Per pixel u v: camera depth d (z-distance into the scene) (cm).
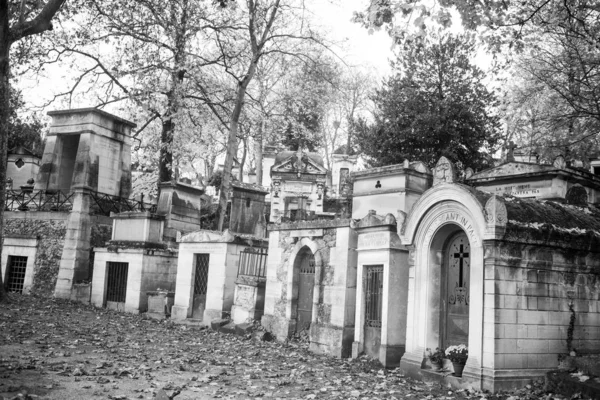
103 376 934
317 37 2686
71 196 2564
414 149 3111
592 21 1573
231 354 1305
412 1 963
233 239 1853
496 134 2986
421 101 3067
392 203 2298
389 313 1242
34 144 4612
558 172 1742
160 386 880
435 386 1027
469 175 2170
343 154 5962
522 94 1925
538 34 1748
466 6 1074
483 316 996
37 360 1029
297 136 4934
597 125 1731
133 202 2841
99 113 2683
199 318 1934
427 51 3061
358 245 1377
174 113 2612
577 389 904
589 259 1117
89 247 2416
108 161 2738
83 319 1791
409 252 1205
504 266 1002
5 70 1101
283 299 1614
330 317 1427
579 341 1078
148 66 2627
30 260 2472
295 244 1606
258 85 3253
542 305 1036
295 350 1444
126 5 2544
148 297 2117
